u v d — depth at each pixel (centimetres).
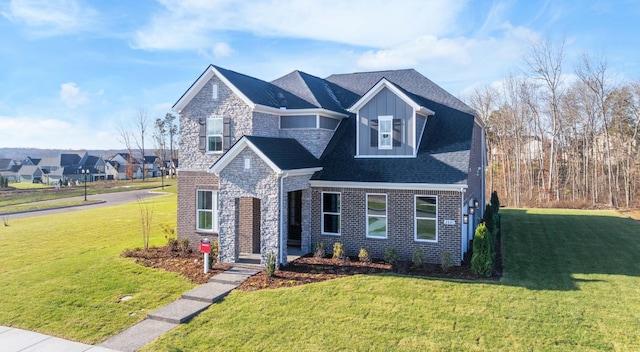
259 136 1736
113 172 10850
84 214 3488
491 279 1374
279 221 1526
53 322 1124
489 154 5650
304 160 1761
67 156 11081
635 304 1155
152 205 4241
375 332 1004
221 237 1620
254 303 1202
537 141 5159
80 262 1686
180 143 1939
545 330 995
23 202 4897
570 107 4784
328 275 1425
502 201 4656
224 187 1612
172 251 1817
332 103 2095
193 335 1028
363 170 1744
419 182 1573
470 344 938
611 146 4594
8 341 1021
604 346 919
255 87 1934
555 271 1495
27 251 1945
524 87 5334
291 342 971
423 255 1541
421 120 1873
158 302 1241
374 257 1686
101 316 1155
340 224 1755
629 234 2262
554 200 4409
